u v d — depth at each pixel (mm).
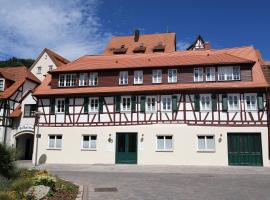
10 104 34969
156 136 28016
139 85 30172
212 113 27359
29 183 11477
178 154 27297
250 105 26906
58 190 11703
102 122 29438
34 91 33312
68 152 29719
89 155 29219
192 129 27422
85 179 16750
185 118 27703
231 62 28500
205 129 27203
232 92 27406
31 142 36344
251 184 14719
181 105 28000
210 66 29188
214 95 27531
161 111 28312
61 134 30203
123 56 35594
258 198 11289
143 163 27828
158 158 27641
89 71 31625
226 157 26484
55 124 30500
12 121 34750
